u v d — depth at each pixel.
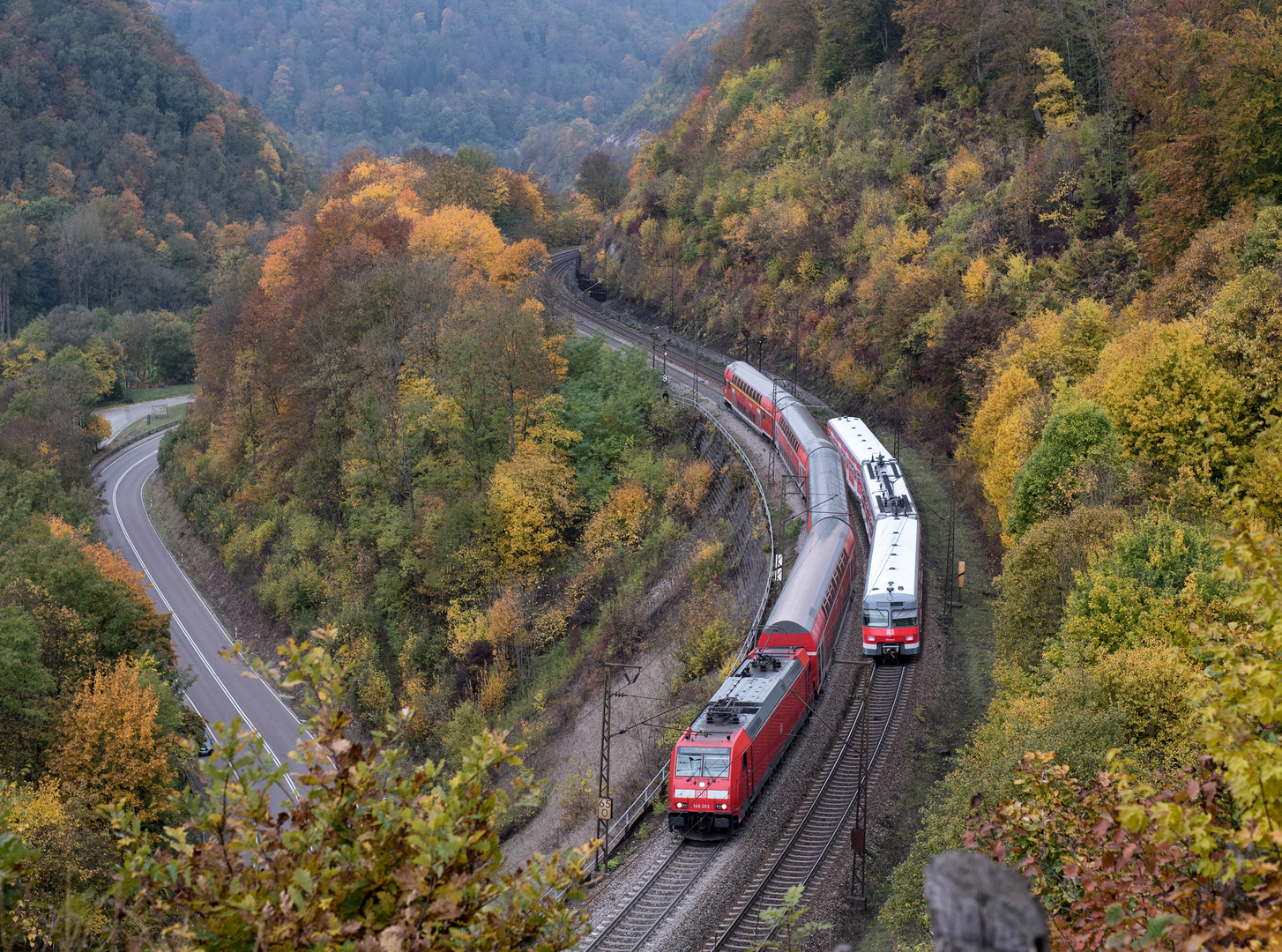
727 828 37.34
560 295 133.50
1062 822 13.33
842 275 100.12
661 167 151.25
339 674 9.05
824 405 91.25
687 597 65.00
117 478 123.81
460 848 7.85
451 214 105.00
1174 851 10.57
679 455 83.56
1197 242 56.97
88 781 45.84
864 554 62.72
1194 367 45.19
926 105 110.62
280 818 8.34
